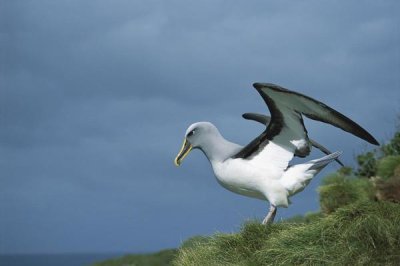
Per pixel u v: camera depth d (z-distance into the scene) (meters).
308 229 10.02
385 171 14.96
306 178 10.35
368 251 9.21
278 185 10.31
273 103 10.05
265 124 12.03
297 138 10.39
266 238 10.41
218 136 10.93
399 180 12.75
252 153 10.55
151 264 24.30
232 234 10.90
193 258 10.95
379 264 9.05
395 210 9.73
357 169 19.19
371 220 9.43
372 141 9.68
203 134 10.86
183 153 10.98
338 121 9.75
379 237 9.27
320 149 11.36
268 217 10.61
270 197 10.39
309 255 9.49
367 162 19.05
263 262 9.78
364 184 15.05
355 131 9.71
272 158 10.44
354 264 9.12
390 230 9.30
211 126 10.91
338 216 9.91
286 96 9.75
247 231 10.70
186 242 11.86
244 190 10.69
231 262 10.27
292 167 10.41
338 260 9.21
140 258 25.50
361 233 9.40
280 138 10.47
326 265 9.25
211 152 10.85
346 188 14.50
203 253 10.86
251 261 9.92
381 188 12.90
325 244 9.62
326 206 14.45
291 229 10.20
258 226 10.69
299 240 9.86
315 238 9.78
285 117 10.22
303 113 9.98
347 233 9.52
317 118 9.95
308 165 10.38
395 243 9.21
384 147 19.45
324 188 14.84
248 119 12.32
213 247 10.86
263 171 10.35
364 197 14.16
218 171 10.77
